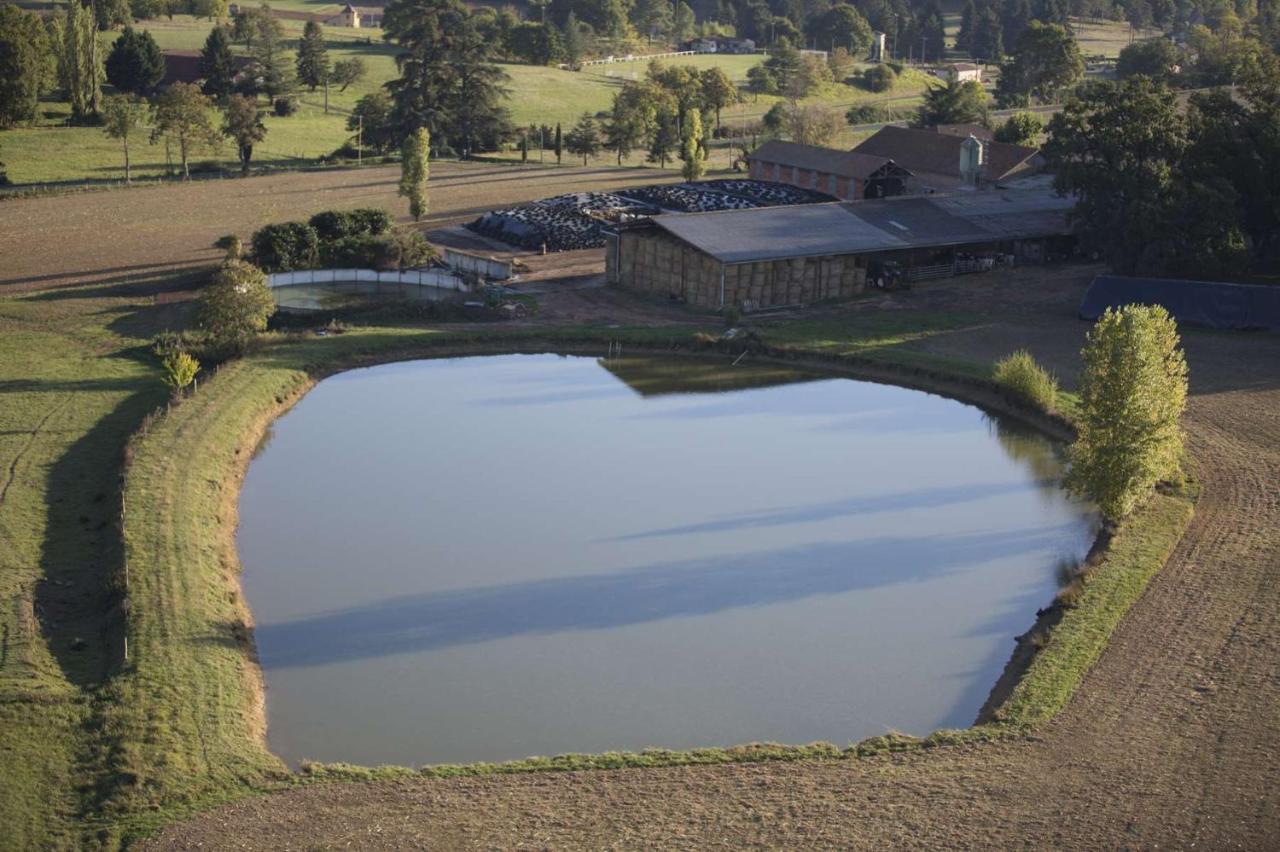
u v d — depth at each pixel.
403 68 161.50
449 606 47.34
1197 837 32.41
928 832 32.91
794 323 83.25
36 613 43.25
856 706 40.69
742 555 51.69
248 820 33.56
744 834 33.00
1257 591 45.38
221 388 67.31
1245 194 91.50
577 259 101.44
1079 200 93.81
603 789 35.19
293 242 94.44
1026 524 54.69
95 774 35.12
